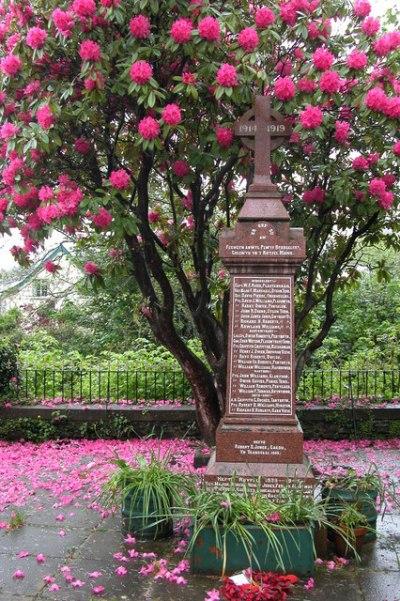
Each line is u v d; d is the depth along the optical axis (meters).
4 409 7.88
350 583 4.09
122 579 4.12
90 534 4.85
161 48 5.05
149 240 6.26
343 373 8.59
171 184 6.20
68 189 5.11
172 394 8.30
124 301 12.38
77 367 8.93
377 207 5.58
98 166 6.11
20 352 9.99
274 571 4.09
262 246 4.77
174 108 4.81
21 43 4.98
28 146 4.77
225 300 6.73
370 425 7.88
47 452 7.25
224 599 3.81
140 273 6.56
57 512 5.30
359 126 5.86
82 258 10.02
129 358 9.73
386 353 9.94
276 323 4.81
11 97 5.34
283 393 4.81
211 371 7.50
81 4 4.68
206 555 4.16
